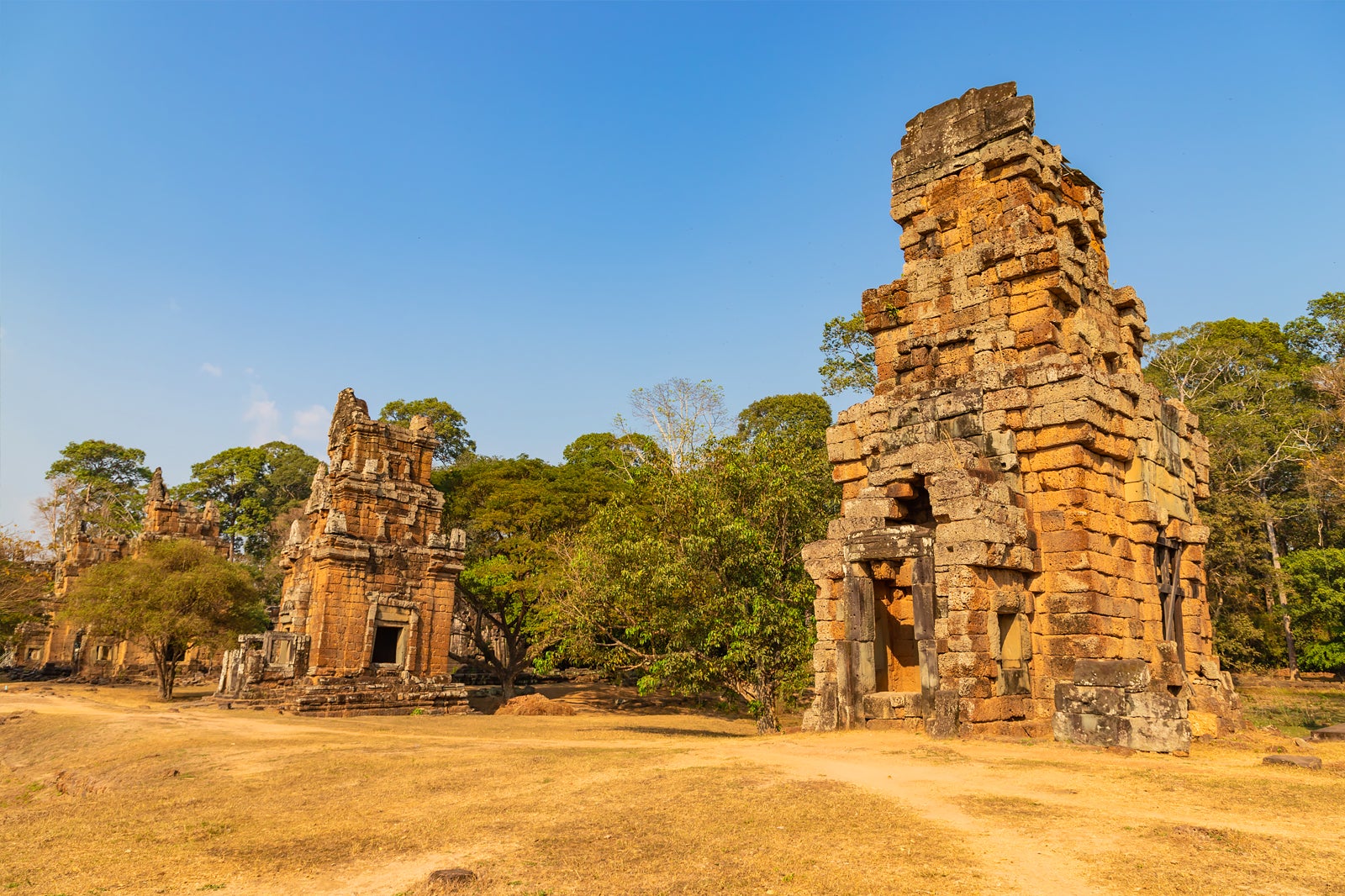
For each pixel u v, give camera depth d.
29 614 55.38
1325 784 10.46
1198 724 16.33
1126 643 17.14
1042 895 6.66
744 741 16.52
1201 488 22.31
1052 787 10.62
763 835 8.70
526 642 43.34
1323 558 37.94
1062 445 17.52
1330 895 6.48
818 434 33.00
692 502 26.47
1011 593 16.48
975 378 19.09
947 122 21.39
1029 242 19.09
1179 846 7.77
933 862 7.53
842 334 39.41
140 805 12.50
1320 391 47.44
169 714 27.94
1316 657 37.62
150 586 43.25
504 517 42.56
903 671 19.59
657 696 43.31
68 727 23.52
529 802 10.95
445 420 78.94
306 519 42.19
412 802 11.51
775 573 24.28
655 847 8.47
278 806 11.80
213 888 8.09
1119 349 21.05
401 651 36.38
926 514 19.58
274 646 35.16
